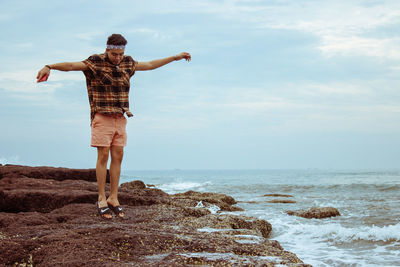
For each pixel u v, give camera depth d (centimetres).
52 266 310
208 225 569
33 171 1127
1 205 723
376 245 616
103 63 456
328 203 1305
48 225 470
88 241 365
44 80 423
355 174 5897
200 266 321
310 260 531
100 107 462
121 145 486
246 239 447
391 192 1884
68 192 745
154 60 504
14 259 329
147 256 355
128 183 1441
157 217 595
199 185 2780
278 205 1239
